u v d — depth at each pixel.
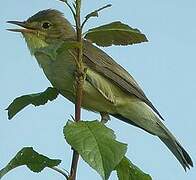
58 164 6.59
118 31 7.18
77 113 6.88
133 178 6.96
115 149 5.57
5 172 6.55
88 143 5.68
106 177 5.33
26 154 6.61
